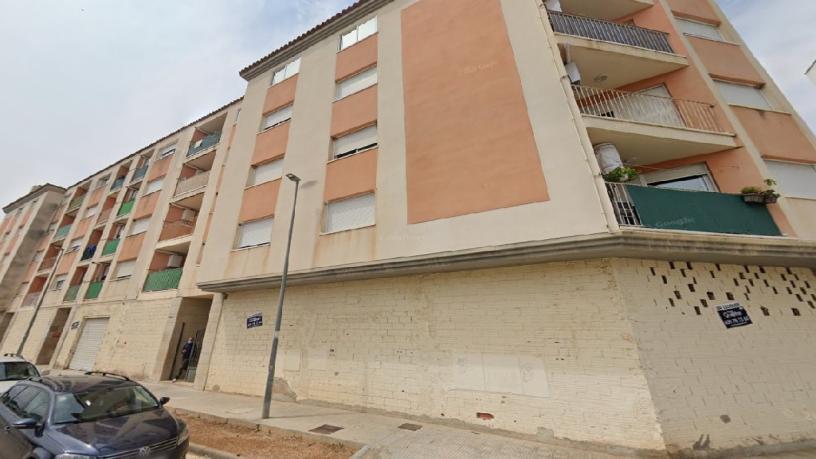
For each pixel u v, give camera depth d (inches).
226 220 452.1
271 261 382.0
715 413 217.8
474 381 264.7
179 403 340.5
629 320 230.5
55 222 1035.9
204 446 227.8
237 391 383.9
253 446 228.8
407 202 320.2
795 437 221.1
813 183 301.7
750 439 214.8
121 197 812.6
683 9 396.5
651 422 207.2
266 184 440.8
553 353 244.8
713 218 254.1
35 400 193.5
